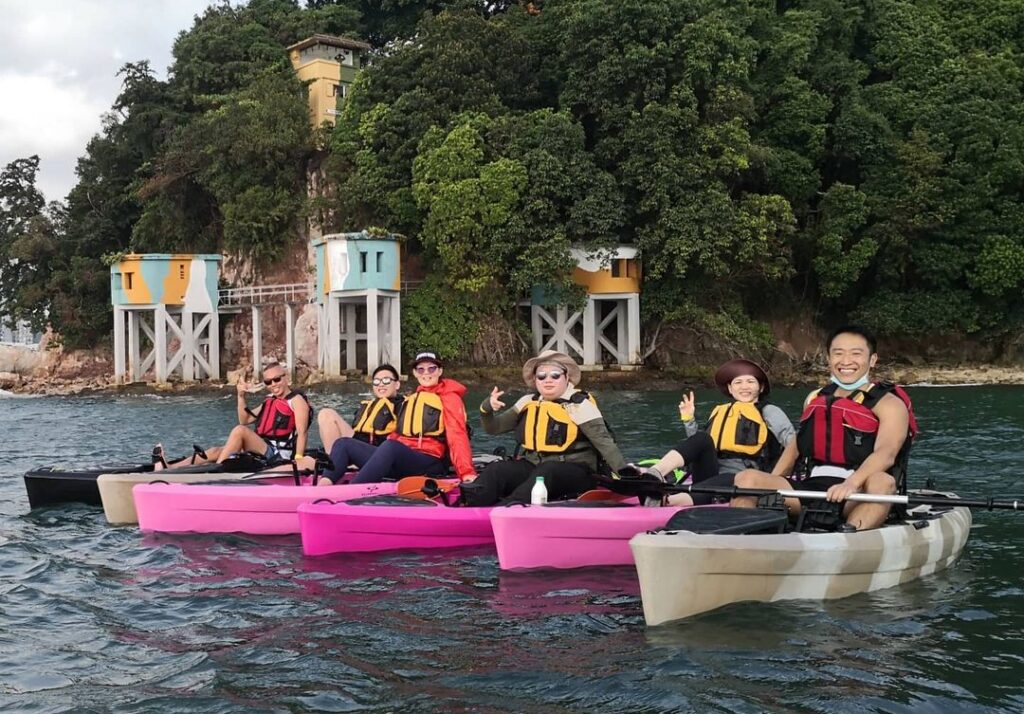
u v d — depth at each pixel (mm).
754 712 4410
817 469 6523
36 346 48844
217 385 39438
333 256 35312
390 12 52000
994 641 5328
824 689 4664
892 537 6328
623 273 36656
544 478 7504
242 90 45250
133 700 4699
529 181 35438
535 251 34781
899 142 39000
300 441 10016
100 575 7281
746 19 39312
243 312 43500
